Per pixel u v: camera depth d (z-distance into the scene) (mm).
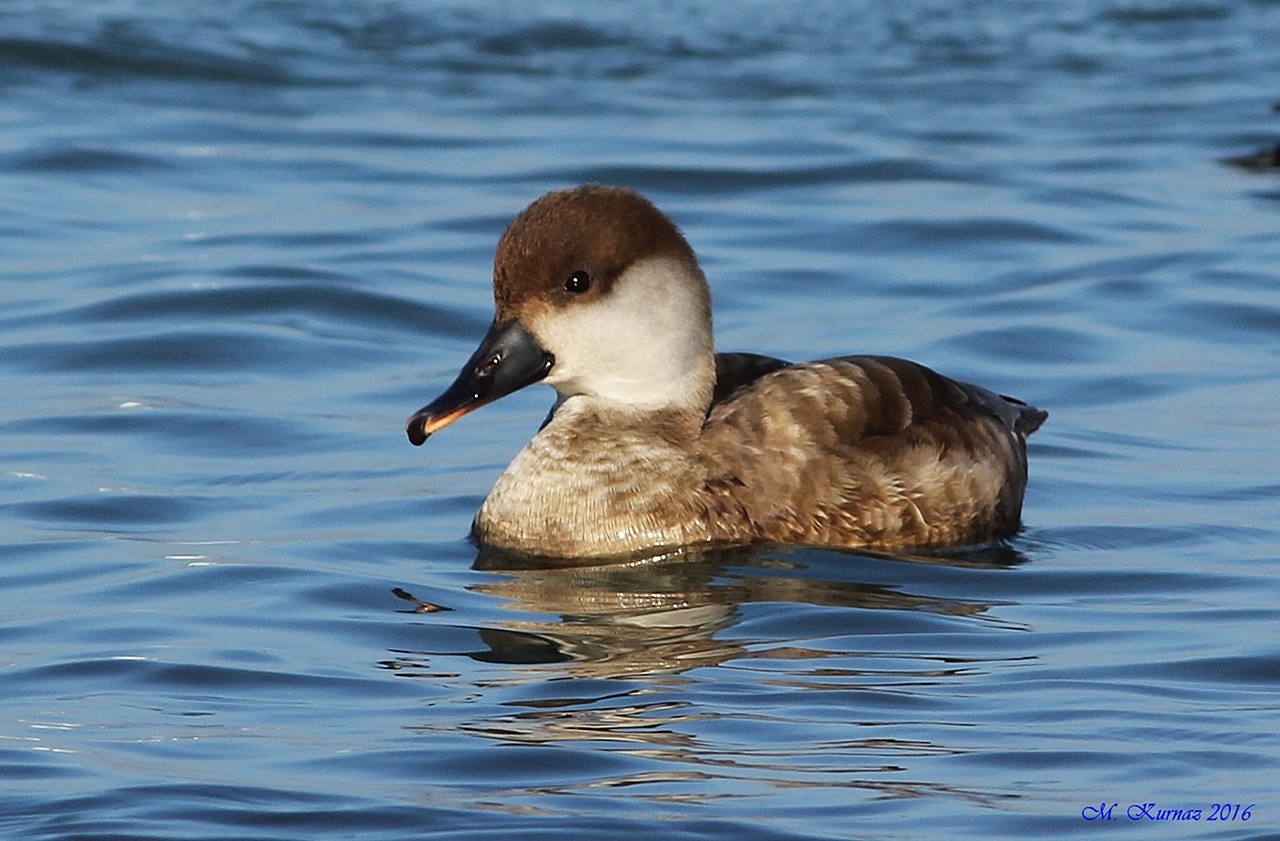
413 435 11461
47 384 15430
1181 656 9641
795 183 22266
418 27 29203
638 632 10125
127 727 8570
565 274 11672
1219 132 25156
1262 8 32062
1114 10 31766
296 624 10180
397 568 11367
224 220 20469
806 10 31078
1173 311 17688
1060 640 9984
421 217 20719
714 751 8312
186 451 13828
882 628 10203
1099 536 12203
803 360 16141
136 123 24266
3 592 10727
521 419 14883
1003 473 12352
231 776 7973
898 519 11852
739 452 11875
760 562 11539
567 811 7613
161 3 29516
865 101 26391
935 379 12414
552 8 30516
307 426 14469
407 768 8086
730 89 26953
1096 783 7941
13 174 21828
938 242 20000
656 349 11898
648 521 11719
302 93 26141
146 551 11531
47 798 7703
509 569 11438
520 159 23016
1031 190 21969
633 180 22344
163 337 16531
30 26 27578
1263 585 11031
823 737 8469
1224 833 7441
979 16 31281
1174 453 14047
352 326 17234
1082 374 16016
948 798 7777
